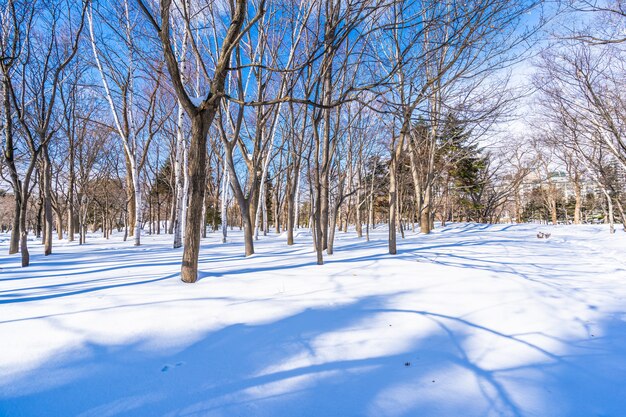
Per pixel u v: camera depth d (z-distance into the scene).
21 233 6.69
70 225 16.50
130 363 2.42
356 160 15.08
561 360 2.57
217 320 3.22
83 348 2.61
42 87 8.12
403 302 3.83
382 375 2.32
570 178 20.39
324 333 2.99
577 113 12.43
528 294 4.15
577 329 3.14
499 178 26.53
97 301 3.70
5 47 7.56
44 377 2.22
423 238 12.52
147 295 3.96
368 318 3.35
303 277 4.98
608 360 2.57
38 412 1.88
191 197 4.73
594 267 6.26
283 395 2.07
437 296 4.04
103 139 17.52
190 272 4.66
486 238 12.16
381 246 9.09
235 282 4.67
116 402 1.98
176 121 14.05
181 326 3.05
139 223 12.44
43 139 7.49
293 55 7.76
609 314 3.54
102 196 22.92
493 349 2.74
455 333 3.02
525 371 2.40
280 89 8.21
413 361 2.53
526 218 45.94
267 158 14.27
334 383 2.22
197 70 9.72
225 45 4.50
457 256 7.10
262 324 3.16
